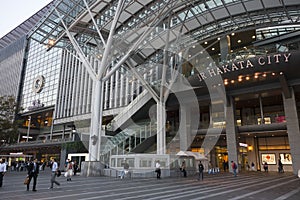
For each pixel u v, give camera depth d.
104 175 17.00
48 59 57.50
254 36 26.75
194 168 18.42
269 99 29.95
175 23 19.86
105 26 20.31
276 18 20.17
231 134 26.64
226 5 18.62
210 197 8.09
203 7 19.19
